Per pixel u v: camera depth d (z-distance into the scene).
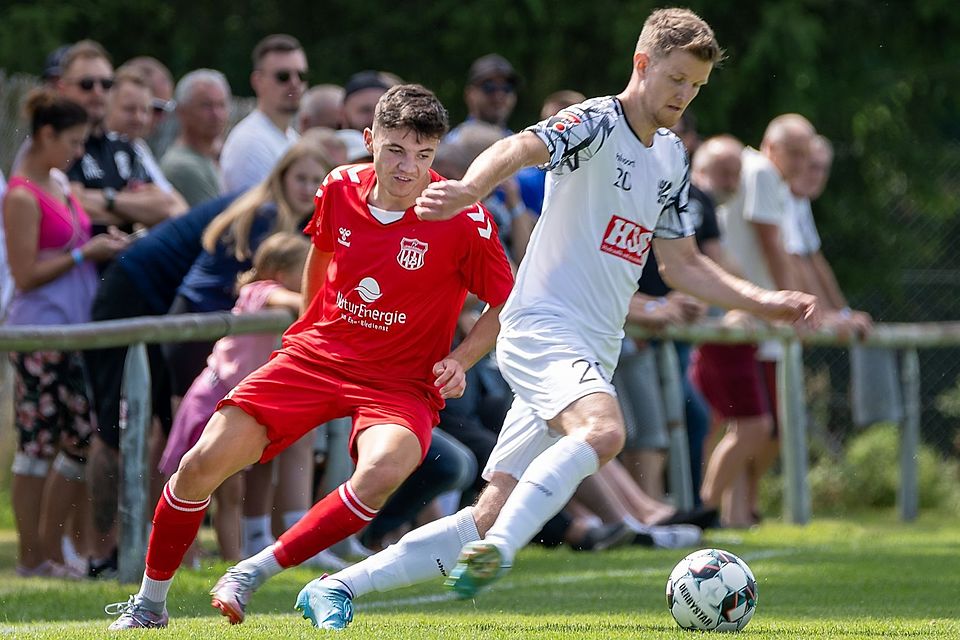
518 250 28.31
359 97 30.00
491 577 13.91
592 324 16.97
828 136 55.16
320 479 26.53
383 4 57.72
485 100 33.78
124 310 24.73
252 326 23.02
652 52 16.77
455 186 14.58
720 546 29.64
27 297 25.41
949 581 23.03
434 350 16.98
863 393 41.75
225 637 14.74
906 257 56.28
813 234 40.22
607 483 29.75
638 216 17.11
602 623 17.19
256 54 31.47
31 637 15.38
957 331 42.84
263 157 30.36
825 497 46.91
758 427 35.44
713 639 15.35
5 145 36.06
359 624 16.42
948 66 56.62
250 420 16.38
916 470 42.75
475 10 54.25
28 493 24.55
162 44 57.19
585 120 16.61
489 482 16.89
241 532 25.16
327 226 17.19
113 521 23.58
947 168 56.62
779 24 51.84
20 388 24.72
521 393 16.56
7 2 54.25
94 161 27.84
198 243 25.12
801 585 22.39
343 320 16.84
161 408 24.67
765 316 17.97
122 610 16.92
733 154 34.72
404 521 26.77
